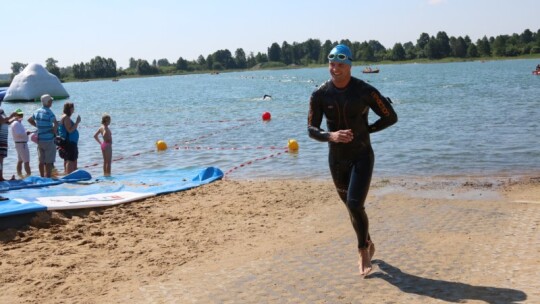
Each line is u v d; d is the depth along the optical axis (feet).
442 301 16.12
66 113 40.88
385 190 34.50
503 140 55.06
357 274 18.74
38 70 208.85
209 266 20.21
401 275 18.48
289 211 28.30
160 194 32.19
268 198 31.30
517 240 21.86
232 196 32.01
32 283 18.89
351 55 17.95
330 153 19.02
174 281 18.80
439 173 40.93
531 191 32.99
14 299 17.63
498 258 19.74
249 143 62.64
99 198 30.17
